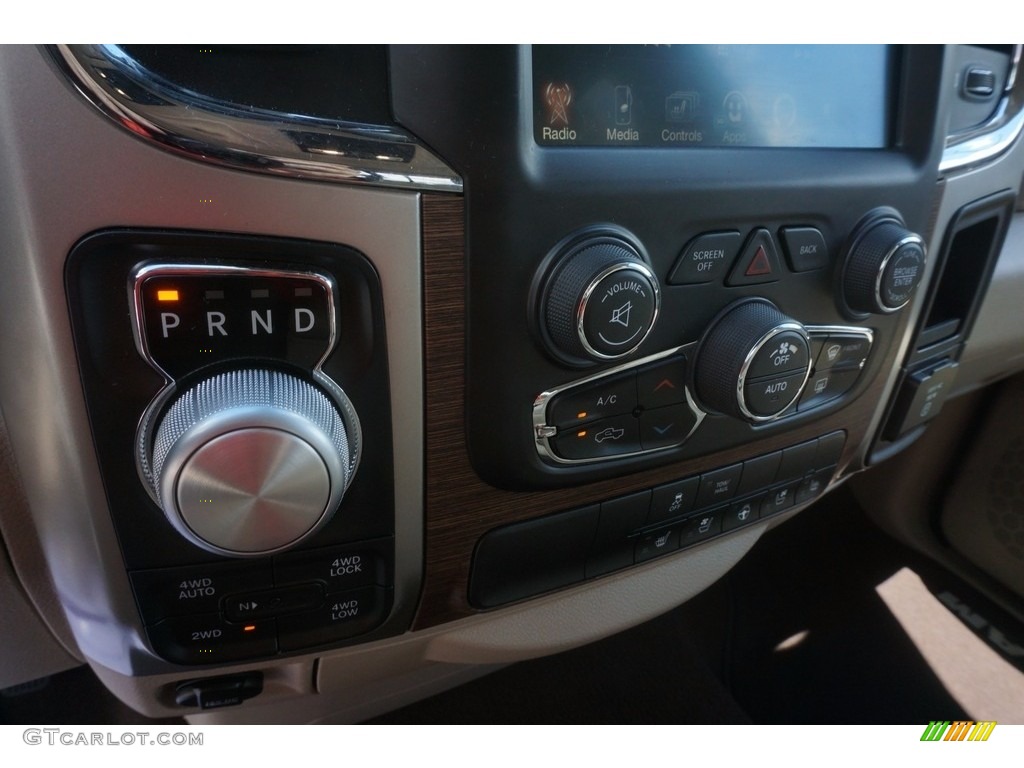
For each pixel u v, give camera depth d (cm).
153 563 43
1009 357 91
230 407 37
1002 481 104
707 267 49
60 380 37
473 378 45
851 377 64
